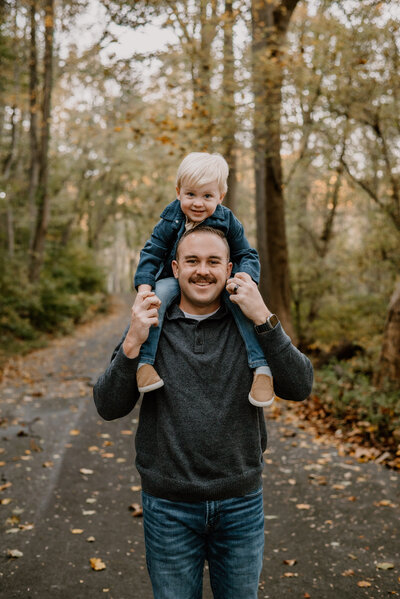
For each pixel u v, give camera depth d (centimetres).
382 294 1382
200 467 173
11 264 1859
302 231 1622
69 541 376
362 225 1591
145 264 202
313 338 1413
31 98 1919
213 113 955
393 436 579
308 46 910
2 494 457
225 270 185
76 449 593
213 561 186
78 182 3281
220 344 180
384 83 937
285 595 308
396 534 378
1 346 1333
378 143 1134
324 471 516
